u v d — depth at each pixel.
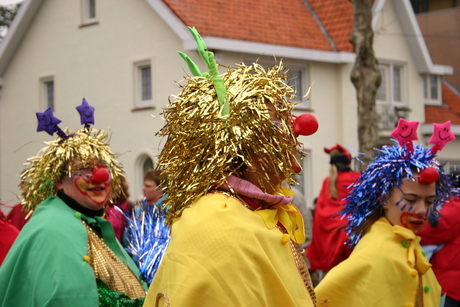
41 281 3.55
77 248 3.69
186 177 2.36
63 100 16.03
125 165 14.29
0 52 17.39
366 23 10.20
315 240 6.31
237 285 2.11
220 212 2.22
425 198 3.75
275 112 2.38
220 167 2.28
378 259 3.62
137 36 13.97
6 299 3.63
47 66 16.52
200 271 2.13
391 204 3.81
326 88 14.41
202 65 12.52
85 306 3.51
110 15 14.63
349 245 4.02
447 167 17.52
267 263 2.19
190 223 2.23
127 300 3.69
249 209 2.30
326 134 14.41
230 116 2.32
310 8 15.38
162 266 2.31
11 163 17.88
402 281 3.64
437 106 17.98
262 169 2.36
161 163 2.46
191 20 12.71
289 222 2.43
